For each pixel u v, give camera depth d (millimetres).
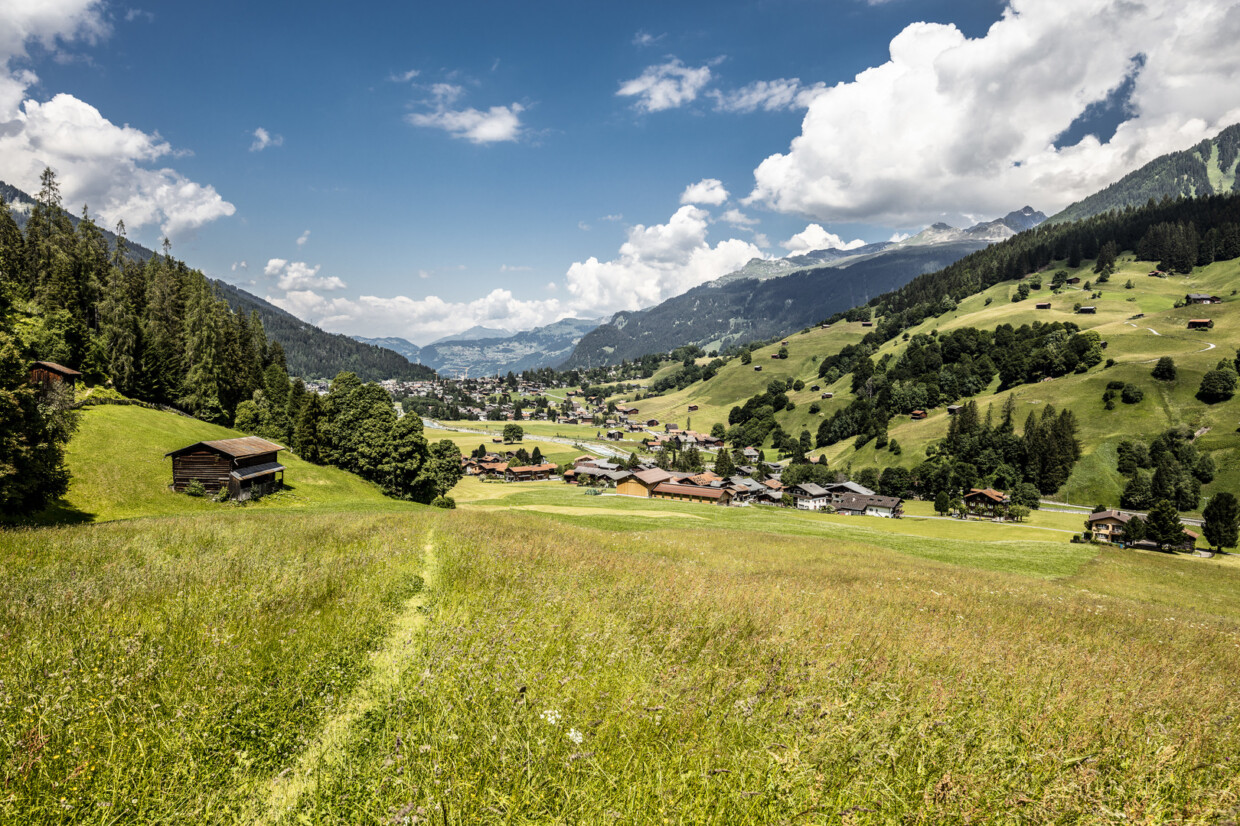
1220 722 7242
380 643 8727
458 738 5469
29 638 7590
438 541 20156
